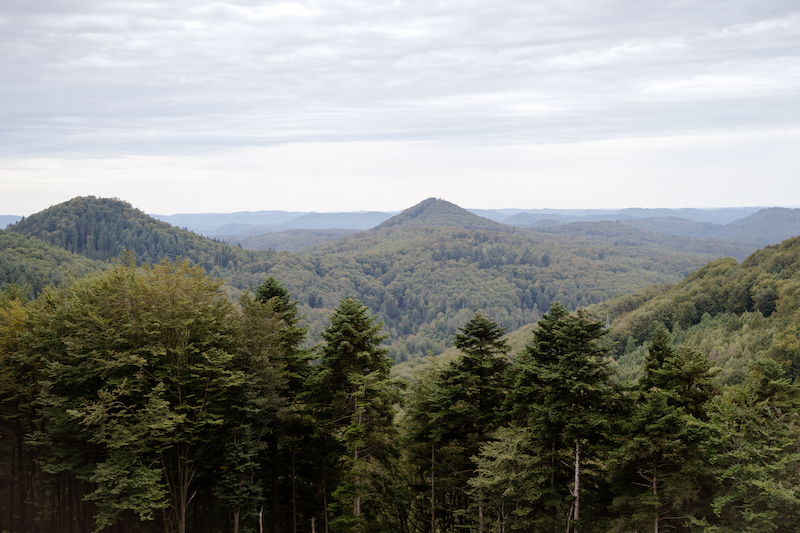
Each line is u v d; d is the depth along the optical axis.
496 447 32.34
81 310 34.25
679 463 30.31
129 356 30.83
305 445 37.62
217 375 33.38
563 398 32.88
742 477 28.17
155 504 29.88
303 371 38.31
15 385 37.88
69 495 37.50
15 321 38.47
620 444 31.88
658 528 31.58
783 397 32.84
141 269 36.66
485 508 35.88
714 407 31.16
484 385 36.72
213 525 37.62
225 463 33.47
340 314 35.12
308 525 37.75
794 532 28.09
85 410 31.75
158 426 28.86
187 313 33.09
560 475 34.66
